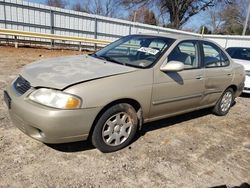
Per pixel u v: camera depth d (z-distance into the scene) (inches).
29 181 106.9
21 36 531.8
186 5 1473.9
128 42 175.2
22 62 384.5
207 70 177.2
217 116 213.8
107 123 129.0
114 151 136.1
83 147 136.6
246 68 286.4
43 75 124.4
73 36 636.1
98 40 619.2
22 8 553.9
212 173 127.8
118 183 112.1
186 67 163.0
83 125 117.3
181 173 124.6
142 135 159.8
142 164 128.1
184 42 166.4
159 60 147.2
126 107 132.6
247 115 228.8
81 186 107.3
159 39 166.7
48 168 116.6
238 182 122.9
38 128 113.6
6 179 106.5
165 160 134.2
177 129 176.4
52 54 516.7
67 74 124.5
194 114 211.3
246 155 150.4
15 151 126.9
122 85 127.7
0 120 159.2
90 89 117.3
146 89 137.6
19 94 121.7
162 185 114.3
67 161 123.3
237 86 214.2
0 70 306.5
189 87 163.8
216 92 193.0
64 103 111.7
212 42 192.5
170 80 149.9
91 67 136.2
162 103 150.3
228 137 173.6
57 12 601.0
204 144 158.6
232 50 343.0
